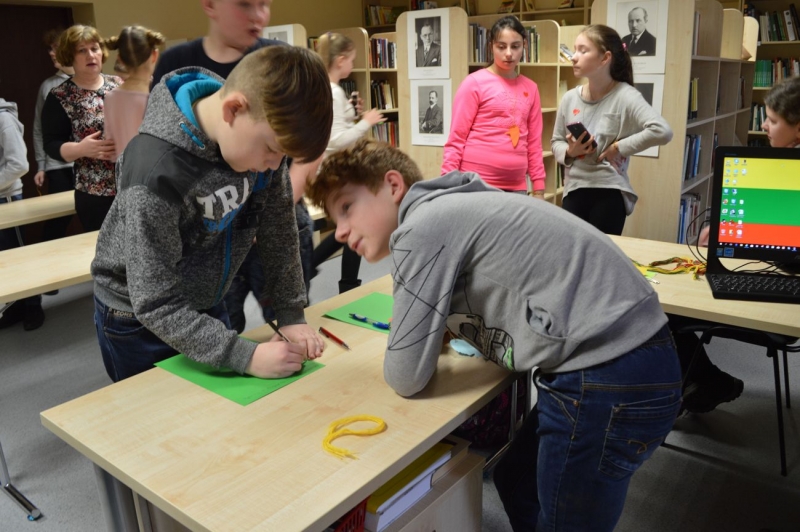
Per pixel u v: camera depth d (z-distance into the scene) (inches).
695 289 69.9
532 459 56.7
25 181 212.2
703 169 181.6
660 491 80.7
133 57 103.3
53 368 121.6
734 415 98.4
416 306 43.6
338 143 111.4
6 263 86.4
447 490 49.3
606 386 42.8
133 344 53.9
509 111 129.2
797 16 238.4
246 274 74.9
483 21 206.7
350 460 39.1
